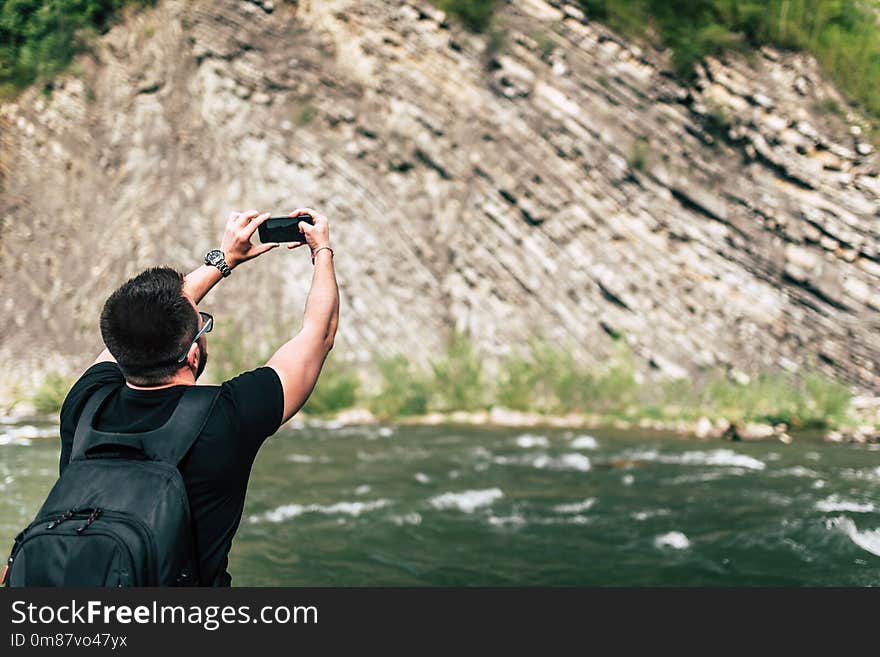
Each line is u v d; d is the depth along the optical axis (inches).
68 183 735.7
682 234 677.3
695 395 600.1
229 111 743.1
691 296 659.4
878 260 669.9
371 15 766.5
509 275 679.7
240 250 78.5
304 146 725.3
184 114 753.0
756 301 658.8
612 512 259.4
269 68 754.2
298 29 771.4
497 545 218.7
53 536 58.9
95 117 758.5
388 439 445.1
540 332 656.4
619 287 660.1
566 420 542.6
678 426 511.5
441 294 688.4
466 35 749.9
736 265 670.5
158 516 59.8
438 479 320.5
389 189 717.9
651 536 227.9
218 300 661.9
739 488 300.5
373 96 745.0
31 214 721.6
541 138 709.3
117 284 687.7
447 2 756.6
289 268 674.2
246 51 758.5
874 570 194.2
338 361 620.1
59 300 687.7
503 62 734.5
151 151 741.3
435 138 725.9
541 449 407.8
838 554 208.2
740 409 566.3
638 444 429.1
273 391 66.7
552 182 696.4
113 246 705.0
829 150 711.7
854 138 717.3
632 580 187.0
